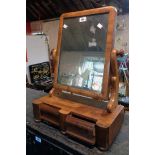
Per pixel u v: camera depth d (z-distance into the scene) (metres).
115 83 0.87
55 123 0.93
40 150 0.99
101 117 0.82
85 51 0.96
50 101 1.02
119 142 0.84
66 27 1.00
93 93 0.89
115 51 0.83
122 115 0.97
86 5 3.76
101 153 0.76
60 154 0.87
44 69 3.42
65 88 1.00
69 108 0.91
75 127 0.82
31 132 1.01
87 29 0.92
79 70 0.98
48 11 4.59
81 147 0.80
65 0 3.88
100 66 0.89
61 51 1.05
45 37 3.63
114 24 0.83
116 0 3.40
